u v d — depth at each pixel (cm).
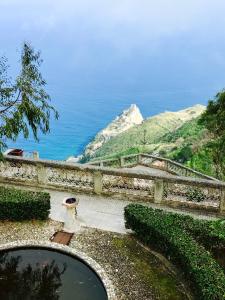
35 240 1041
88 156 9494
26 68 1191
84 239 1121
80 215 1245
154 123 9731
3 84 1184
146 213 1120
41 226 1177
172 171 2175
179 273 974
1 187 1269
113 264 1014
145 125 9706
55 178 1392
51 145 12662
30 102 1188
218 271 877
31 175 1413
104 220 1224
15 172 1432
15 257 1006
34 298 867
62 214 1250
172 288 927
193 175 2031
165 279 959
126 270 991
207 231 1058
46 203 1183
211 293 796
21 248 1027
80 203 1316
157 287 930
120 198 1352
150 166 2292
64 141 13238
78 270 957
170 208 1304
